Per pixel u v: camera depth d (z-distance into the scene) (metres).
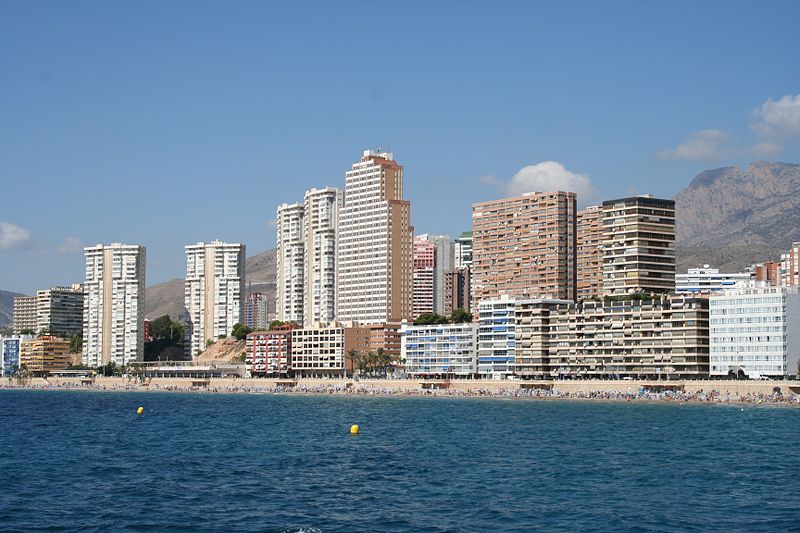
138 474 138.62
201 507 111.25
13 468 145.62
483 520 104.12
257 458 159.00
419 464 150.38
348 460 155.88
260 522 102.94
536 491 122.81
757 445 179.75
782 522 103.06
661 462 153.25
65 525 101.50
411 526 101.12
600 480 132.62
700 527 100.88
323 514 107.19
